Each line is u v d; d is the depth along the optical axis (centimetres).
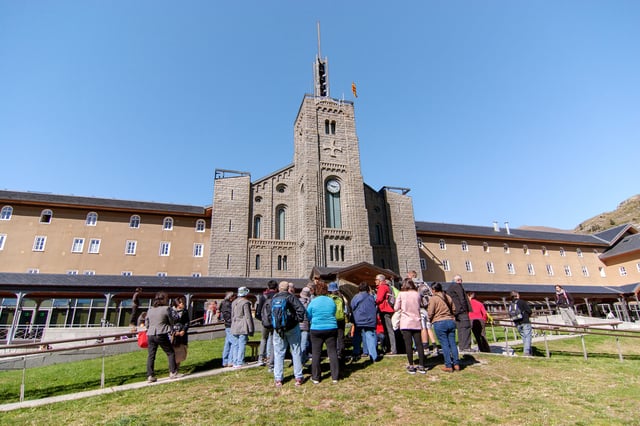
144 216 5038
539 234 7119
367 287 1410
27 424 880
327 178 5291
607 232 7675
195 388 1126
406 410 896
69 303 4153
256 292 4122
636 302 5906
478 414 870
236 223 4891
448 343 1218
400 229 5625
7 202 4541
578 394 1009
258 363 1438
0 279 3372
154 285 3703
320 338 1118
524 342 1552
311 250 4672
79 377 1490
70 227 4700
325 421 834
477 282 6203
